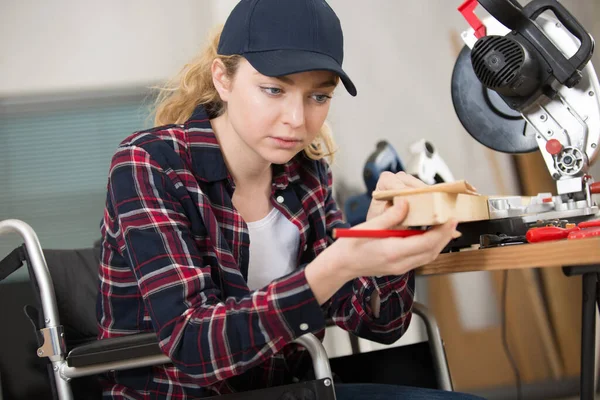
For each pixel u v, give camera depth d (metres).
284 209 1.17
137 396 1.05
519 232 1.03
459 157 2.08
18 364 1.22
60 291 1.22
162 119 1.24
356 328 1.17
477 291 2.09
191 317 0.89
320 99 0.96
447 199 0.78
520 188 2.10
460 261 0.94
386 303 1.13
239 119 0.98
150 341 0.94
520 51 1.09
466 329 2.06
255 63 0.93
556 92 1.11
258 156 1.09
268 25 0.95
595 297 1.17
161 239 0.95
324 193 1.27
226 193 1.09
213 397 0.93
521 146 1.25
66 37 1.95
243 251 1.10
